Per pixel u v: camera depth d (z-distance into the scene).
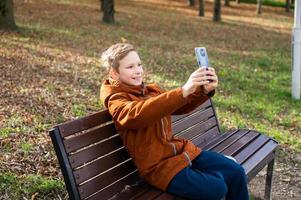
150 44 13.58
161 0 33.22
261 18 31.77
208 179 3.00
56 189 4.02
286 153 5.75
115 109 2.99
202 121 4.46
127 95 3.09
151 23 19.84
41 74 7.93
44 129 5.36
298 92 8.48
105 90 3.13
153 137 3.05
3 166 4.29
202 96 3.06
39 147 4.81
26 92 6.72
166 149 3.07
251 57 13.72
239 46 16.33
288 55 15.26
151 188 3.20
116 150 3.26
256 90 8.97
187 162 3.07
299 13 8.10
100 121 3.17
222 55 13.42
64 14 18.38
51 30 13.34
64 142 2.83
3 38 11.02
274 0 44.75
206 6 34.66
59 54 9.89
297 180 5.06
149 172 3.05
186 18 24.58
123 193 3.16
